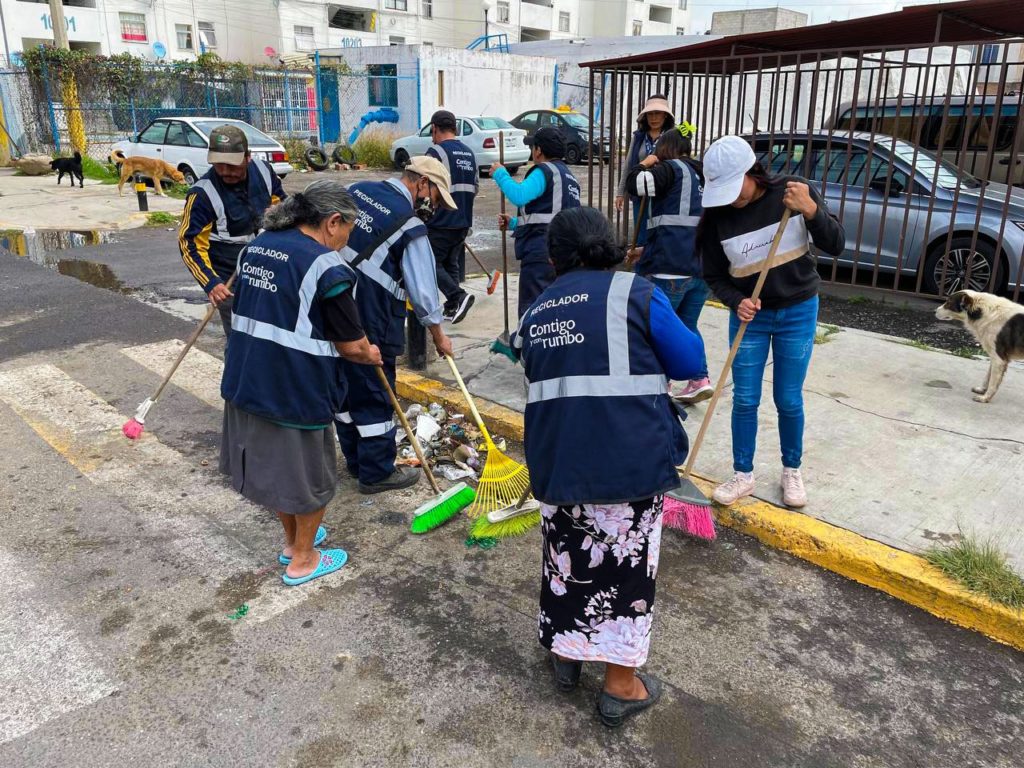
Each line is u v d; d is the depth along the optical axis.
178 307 7.44
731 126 15.52
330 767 2.34
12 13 34.00
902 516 3.55
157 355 6.07
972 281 7.23
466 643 2.89
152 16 38.06
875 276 7.14
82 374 5.66
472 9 46.59
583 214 2.37
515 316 6.77
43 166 18.00
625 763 2.36
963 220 7.17
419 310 3.72
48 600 3.11
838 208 7.81
